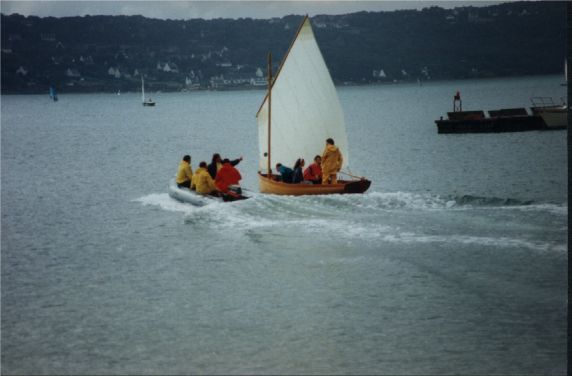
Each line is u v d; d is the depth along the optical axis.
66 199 81.06
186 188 73.44
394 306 39.09
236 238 54.41
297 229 55.66
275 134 75.31
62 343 35.50
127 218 65.88
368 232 53.78
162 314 39.22
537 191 78.12
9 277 46.91
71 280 45.97
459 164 108.06
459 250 48.09
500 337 34.41
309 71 72.75
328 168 67.44
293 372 31.77
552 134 147.75
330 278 44.28
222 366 32.56
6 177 106.38
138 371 32.28
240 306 40.16
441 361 32.22
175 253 51.81
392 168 107.50
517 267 43.97
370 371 31.55
